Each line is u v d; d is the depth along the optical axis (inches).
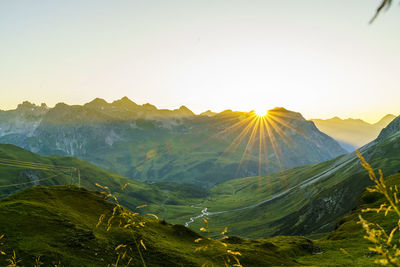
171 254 1545.3
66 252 1253.1
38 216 1547.7
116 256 1369.3
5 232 1293.1
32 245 1224.8
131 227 188.7
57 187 2276.1
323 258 2164.1
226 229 165.8
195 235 2113.7
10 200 1827.0
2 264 1015.0
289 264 1886.1
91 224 1690.5
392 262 95.7
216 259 1593.3
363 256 1956.2
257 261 1804.9
